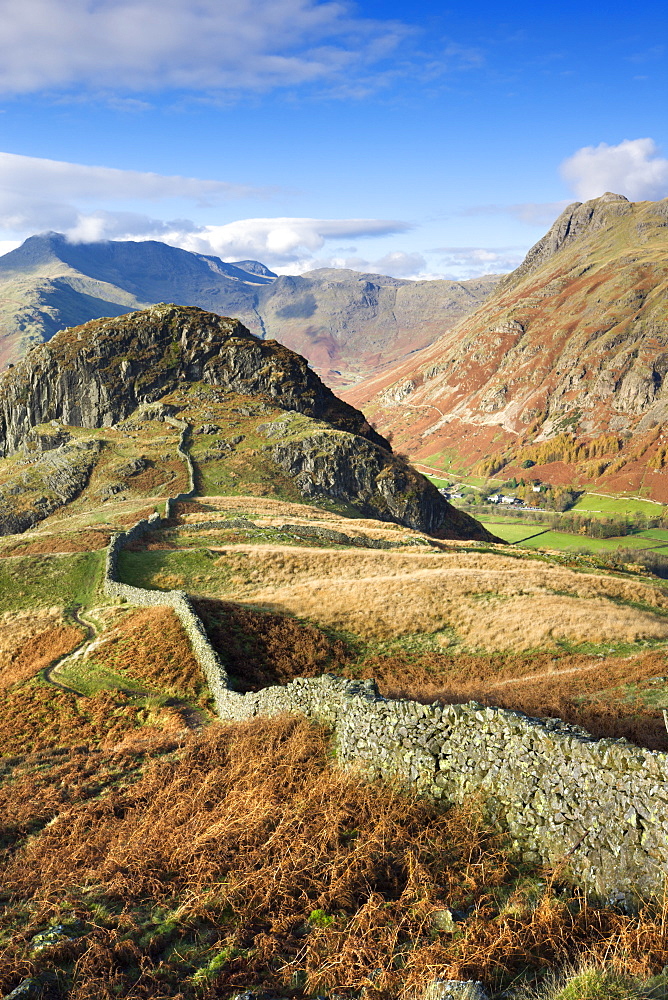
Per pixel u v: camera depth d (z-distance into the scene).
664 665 25.94
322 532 72.75
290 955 10.60
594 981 8.37
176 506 101.69
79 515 116.81
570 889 11.27
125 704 29.16
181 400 185.38
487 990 9.06
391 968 9.83
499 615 39.69
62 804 18.95
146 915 12.09
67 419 188.88
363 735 16.20
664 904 9.89
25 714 29.25
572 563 65.44
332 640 36.31
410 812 13.89
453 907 11.13
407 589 45.22
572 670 29.14
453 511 183.38
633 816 11.12
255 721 20.48
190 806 16.38
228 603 39.66
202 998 9.73
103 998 9.79
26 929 11.90
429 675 31.89
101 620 41.84
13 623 44.00
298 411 189.50
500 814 13.12
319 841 13.29
